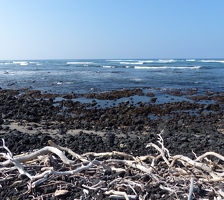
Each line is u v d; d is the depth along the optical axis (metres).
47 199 4.96
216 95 21.67
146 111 15.32
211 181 5.20
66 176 5.44
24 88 25.48
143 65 74.19
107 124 12.51
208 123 13.26
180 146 8.98
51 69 57.88
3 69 58.94
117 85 28.05
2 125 12.00
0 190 5.20
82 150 8.34
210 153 5.96
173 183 5.23
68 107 16.70
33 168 5.75
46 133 10.69
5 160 6.26
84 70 53.38
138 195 4.95
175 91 23.73
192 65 73.12
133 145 8.76
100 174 5.64
